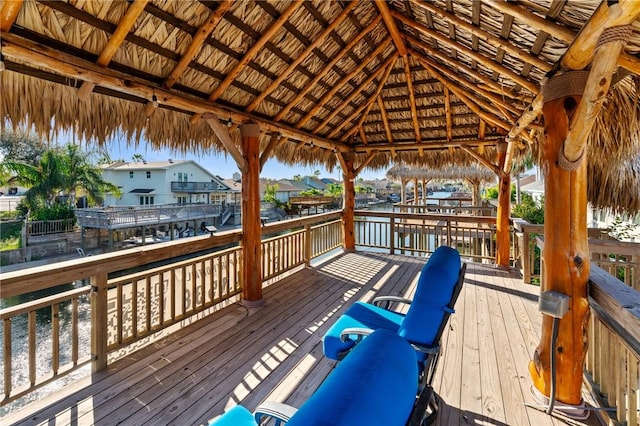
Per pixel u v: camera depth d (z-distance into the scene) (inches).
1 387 141.2
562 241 78.0
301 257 218.1
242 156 143.7
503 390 88.2
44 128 87.8
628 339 62.6
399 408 27.0
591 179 163.0
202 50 109.3
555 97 77.9
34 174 621.3
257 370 98.7
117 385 91.0
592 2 58.6
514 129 157.9
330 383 26.2
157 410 80.9
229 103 138.9
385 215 264.8
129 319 133.6
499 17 85.5
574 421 76.2
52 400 84.4
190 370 98.7
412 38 145.4
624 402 70.2
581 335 77.3
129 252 106.3
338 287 179.0
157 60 102.6
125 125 106.5
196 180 1047.0
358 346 31.8
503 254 210.8
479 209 428.5
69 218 615.8
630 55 65.4
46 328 238.8
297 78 148.6
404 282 187.6
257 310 146.4
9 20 71.0
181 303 135.0
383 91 198.7
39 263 514.3
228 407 82.2
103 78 90.2
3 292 75.0
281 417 44.5
